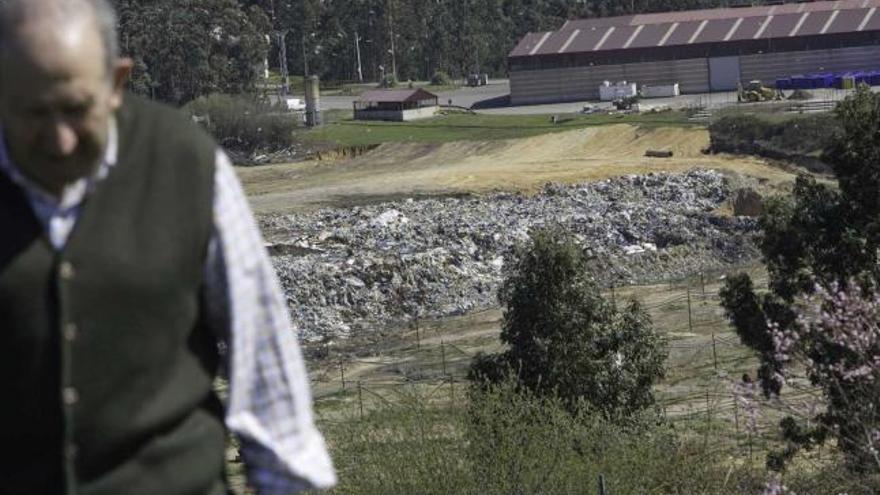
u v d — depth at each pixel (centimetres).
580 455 4138
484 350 11656
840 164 5734
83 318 719
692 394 8519
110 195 734
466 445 4134
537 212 18050
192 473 750
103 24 707
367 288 14350
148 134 750
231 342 751
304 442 763
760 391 4653
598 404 6488
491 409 4041
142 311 730
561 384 6488
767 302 5569
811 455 4650
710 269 14850
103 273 722
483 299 14225
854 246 5541
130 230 732
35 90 680
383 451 3881
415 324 13450
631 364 6588
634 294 13275
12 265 714
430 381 9975
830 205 5712
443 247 16025
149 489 736
